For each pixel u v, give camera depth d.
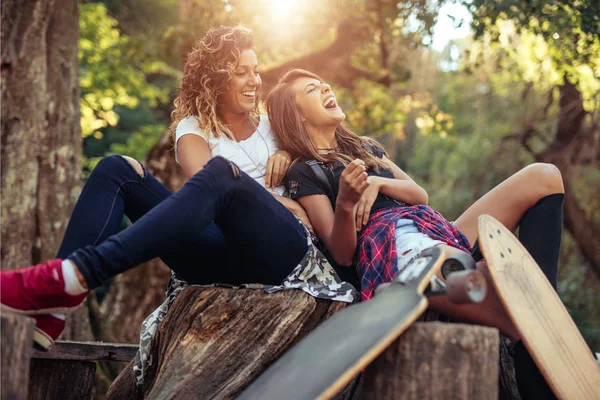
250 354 2.54
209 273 2.73
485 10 5.88
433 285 2.26
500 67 7.63
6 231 5.52
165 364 2.58
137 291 7.79
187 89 3.17
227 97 3.11
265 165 3.12
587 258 9.84
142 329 2.82
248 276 2.68
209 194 2.41
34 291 2.13
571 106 8.55
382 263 2.70
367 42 9.33
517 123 11.15
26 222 5.60
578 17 5.40
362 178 2.62
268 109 3.23
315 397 1.87
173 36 8.22
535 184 2.77
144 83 14.03
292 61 8.50
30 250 5.59
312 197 2.97
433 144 15.46
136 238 2.24
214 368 2.51
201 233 2.63
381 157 3.30
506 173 12.49
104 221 2.49
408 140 16.77
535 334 2.24
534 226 2.73
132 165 2.64
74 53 6.11
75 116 6.07
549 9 5.54
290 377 2.07
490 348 2.07
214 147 3.08
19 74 5.66
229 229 2.55
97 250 2.19
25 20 5.72
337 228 2.76
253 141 3.15
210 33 3.14
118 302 7.79
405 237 2.74
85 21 12.31
